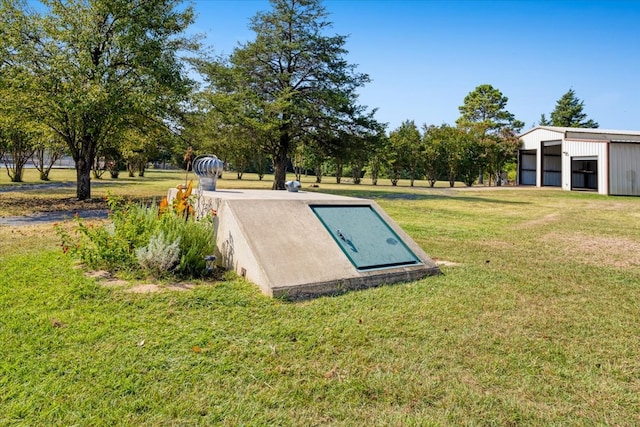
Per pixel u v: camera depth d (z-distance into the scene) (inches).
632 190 947.3
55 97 470.6
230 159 948.0
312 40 839.7
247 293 163.6
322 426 85.9
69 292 156.9
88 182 592.7
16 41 457.1
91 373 101.7
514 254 274.2
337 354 117.8
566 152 1101.7
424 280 198.5
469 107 1831.9
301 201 223.0
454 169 1393.9
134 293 158.2
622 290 189.5
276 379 103.4
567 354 121.7
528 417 91.1
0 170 1690.5
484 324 142.9
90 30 494.6
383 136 944.9
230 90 849.5
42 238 278.4
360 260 195.0
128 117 568.4
